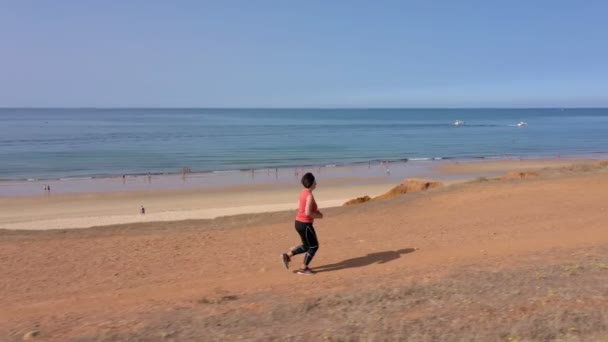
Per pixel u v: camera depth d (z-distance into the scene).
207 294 5.95
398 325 4.28
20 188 36.59
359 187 36.47
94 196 33.16
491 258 7.03
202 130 117.50
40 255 8.94
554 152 64.25
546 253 7.13
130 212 27.55
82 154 62.03
